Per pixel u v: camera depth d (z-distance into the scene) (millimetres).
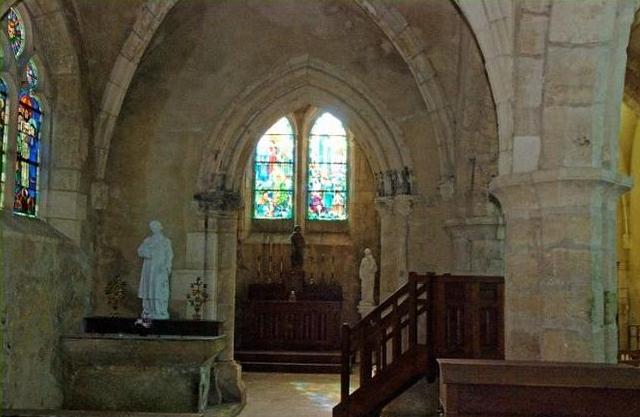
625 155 16969
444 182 12820
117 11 12281
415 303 10141
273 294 21469
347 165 22797
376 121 13836
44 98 11930
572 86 7219
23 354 10273
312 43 13797
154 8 12266
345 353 10375
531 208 7406
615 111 7309
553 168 7172
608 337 7164
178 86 13727
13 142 10711
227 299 14078
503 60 7594
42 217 11961
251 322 20734
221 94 13781
